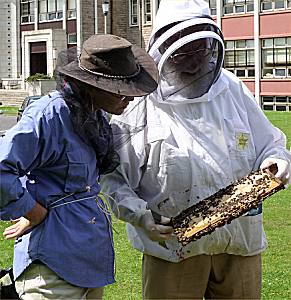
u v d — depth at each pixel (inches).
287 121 768.9
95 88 108.9
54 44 1475.1
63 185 109.7
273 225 296.8
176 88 124.3
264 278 219.3
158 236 118.4
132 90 108.1
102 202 117.5
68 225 109.2
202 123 126.8
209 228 113.8
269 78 1151.6
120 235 272.7
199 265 129.4
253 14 1161.4
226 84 131.1
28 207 104.7
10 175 102.0
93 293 114.8
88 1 1440.7
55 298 108.0
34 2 1560.0
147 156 126.1
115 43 109.8
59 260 108.0
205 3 128.3
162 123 125.6
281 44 1131.9
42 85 1251.2
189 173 125.0
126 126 123.3
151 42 128.2
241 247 128.2
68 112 108.3
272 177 119.3
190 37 119.5
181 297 130.6
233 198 117.9
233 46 1203.9
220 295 135.0
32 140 104.2
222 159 127.0
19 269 110.3
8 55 1646.2
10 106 1302.9
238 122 130.6
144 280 134.9
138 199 122.0
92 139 111.0
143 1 1380.4
